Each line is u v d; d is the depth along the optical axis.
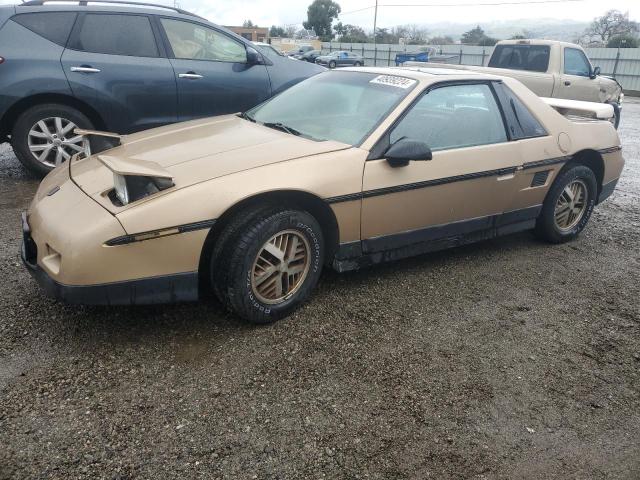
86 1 5.73
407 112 3.61
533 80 10.02
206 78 6.17
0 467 2.13
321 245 3.34
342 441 2.38
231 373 2.77
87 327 3.08
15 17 5.41
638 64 27.95
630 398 2.80
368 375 2.83
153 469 2.17
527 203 4.38
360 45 46.81
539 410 2.67
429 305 3.59
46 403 2.49
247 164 3.08
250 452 2.29
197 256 2.87
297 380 2.75
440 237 3.93
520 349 3.17
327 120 3.77
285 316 3.31
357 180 3.32
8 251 4.00
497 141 4.08
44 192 3.20
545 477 2.27
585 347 3.23
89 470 2.15
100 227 2.66
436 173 3.66
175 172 2.98
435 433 2.46
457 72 4.18
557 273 4.24
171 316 3.25
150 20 5.91
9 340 2.92
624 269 4.40
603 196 5.04
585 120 4.98
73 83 5.53
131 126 5.93
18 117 5.50
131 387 2.63
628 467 2.36
